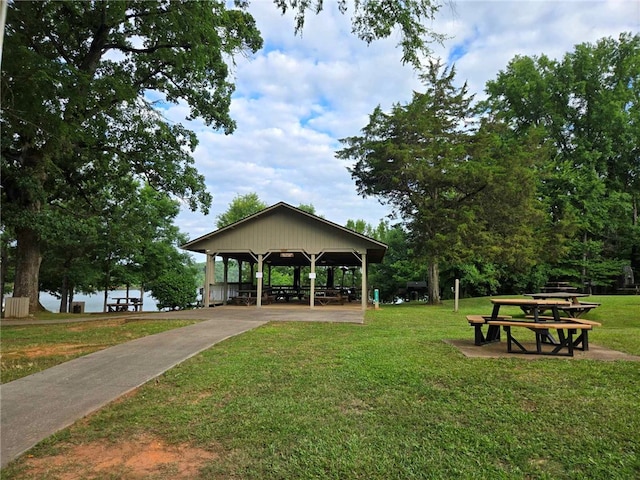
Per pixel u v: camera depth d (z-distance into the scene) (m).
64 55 13.52
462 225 18.73
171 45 13.95
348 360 5.88
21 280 14.61
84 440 3.47
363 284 15.92
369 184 25.50
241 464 3.00
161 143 16.42
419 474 2.81
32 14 11.00
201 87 16.03
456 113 23.47
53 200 18.11
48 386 4.91
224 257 19.67
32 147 13.28
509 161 20.31
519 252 20.05
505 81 31.97
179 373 5.38
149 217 22.83
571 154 29.50
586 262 26.55
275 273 41.66
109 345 7.60
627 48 29.41
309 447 3.22
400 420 3.69
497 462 2.96
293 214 16.75
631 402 3.95
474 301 23.05
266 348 6.94
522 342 7.26
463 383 4.62
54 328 10.59
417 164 20.06
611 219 27.34
